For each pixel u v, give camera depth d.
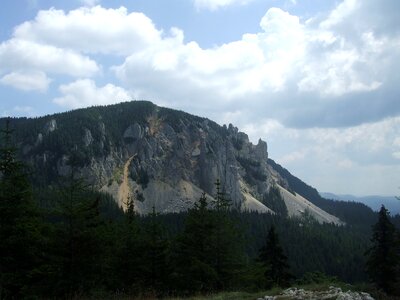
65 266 23.22
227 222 35.31
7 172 22.75
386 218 50.59
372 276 49.84
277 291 20.22
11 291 21.75
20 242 21.22
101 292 22.98
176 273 32.12
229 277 33.25
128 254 32.12
